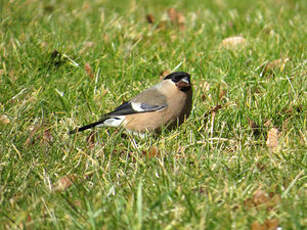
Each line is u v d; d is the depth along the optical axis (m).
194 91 12.68
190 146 9.95
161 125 11.09
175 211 7.61
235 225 7.23
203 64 13.68
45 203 8.16
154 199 8.00
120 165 9.61
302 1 20.05
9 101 11.99
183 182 8.48
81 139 10.62
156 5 20.58
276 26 16.17
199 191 8.30
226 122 10.67
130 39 15.41
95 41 15.32
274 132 10.10
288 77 12.01
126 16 17.58
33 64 13.80
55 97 12.52
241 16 17.88
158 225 7.16
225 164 8.96
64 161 9.57
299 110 11.17
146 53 14.59
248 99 11.57
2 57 13.82
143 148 10.23
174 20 17.45
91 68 13.54
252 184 8.38
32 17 16.83
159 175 8.71
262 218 7.48
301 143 9.70
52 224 7.70
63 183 8.80
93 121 11.55
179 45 15.01
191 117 11.14
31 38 14.81
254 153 9.45
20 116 11.21
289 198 7.90
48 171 9.27
